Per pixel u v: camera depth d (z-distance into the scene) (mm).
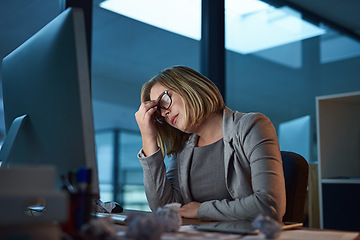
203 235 797
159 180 1497
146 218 672
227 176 1394
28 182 614
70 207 690
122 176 5613
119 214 1302
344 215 2180
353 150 2494
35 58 916
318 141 2367
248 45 3451
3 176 600
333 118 2455
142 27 3844
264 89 3439
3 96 1149
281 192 1183
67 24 791
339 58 3422
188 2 3428
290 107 3414
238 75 3420
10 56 1108
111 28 4023
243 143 1354
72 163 779
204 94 1458
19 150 987
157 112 1578
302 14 3512
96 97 5324
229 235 802
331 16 3479
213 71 3256
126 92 4957
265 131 1339
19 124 949
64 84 795
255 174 1232
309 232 874
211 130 1545
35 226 547
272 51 3475
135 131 5625
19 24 2479
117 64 4672
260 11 3498
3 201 531
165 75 1498
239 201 1135
